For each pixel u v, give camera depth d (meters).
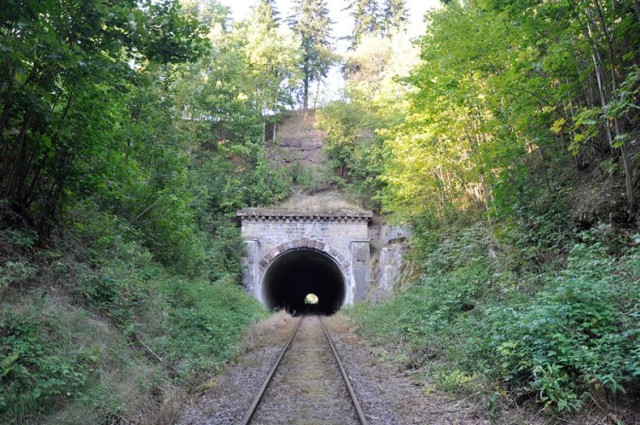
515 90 10.73
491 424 6.08
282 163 37.44
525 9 9.83
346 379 8.74
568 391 5.78
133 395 6.95
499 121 11.95
